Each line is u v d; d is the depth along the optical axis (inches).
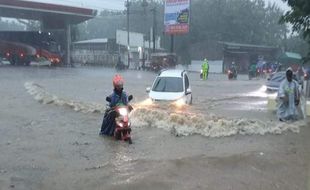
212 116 527.2
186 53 2864.2
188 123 466.6
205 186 276.7
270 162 337.4
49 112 563.8
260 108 697.6
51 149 364.5
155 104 610.2
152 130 453.7
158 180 282.5
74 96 789.2
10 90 834.8
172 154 351.6
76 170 304.2
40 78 1230.3
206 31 3009.4
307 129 478.9
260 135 438.0
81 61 2701.8
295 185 291.4
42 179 283.6
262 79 1788.9
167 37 2923.2
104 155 347.9
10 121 494.9
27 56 1931.6
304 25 499.5
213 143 397.4
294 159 350.3
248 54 2716.5
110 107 426.9
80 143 390.6
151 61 2139.5
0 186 266.5
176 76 666.8
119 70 2098.9
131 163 322.3
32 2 1985.7
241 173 308.7
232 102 799.7
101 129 433.7
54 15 2108.8
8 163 317.7
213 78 1772.9
